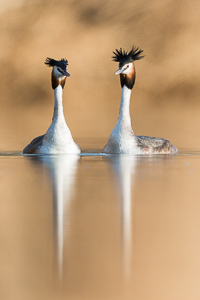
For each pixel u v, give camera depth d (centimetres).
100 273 909
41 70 7806
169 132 3272
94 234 1077
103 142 2684
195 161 1958
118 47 8244
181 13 8644
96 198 1359
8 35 8344
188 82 7744
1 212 1227
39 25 8500
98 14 8775
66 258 958
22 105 7006
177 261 950
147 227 1120
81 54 8075
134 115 5038
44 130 3369
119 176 1650
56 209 1252
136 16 8694
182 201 1326
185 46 8281
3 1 8981
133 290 854
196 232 1088
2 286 866
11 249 998
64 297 835
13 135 3020
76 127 3662
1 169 1770
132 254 978
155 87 7656
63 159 1973
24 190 1447
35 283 878
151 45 8312
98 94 7494
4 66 7888
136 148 2073
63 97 7325
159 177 1636
